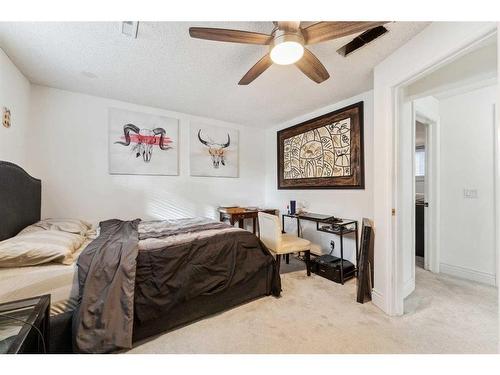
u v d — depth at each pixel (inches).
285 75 90.9
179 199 137.0
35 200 92.0
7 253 53.5
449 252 109.3
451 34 54.4
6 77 77.2
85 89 104.2
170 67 84.4
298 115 141.8
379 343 60.7
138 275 61.4
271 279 87.2
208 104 123.1
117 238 73.0
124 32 64.1
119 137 118.1
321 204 128.8
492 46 64.6
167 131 131.7
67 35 66.1
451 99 108.6
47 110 101.9
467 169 103.9
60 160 105.1
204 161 145.9
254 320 71.6
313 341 61.7
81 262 57.7
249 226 160.2
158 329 63.8
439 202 112.1
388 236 75.1
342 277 98.5
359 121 106.8
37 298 46.3
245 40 56.1
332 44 70.9
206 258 72.9
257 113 137.6
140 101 118.9
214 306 74.4
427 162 114.5
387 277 75.4
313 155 132.6
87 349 50.7
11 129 81.6
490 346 59.2
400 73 70.7
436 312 75.6
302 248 105.0
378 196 79.9
